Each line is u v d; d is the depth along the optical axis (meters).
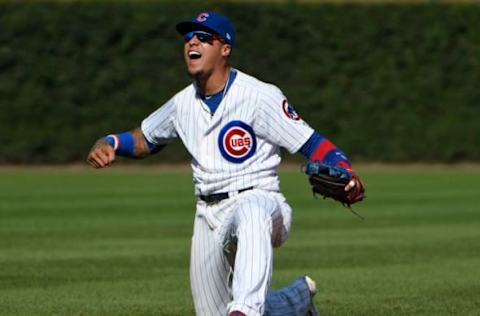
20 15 95.69
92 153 21.33
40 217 54.22
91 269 36.19
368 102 97.44
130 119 95.94
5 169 93.69
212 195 20.27
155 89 96.00
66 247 42.41
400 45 97.94
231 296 20.95
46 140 95.94
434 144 97.31
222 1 96.19
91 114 96.19
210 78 20.11
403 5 98.12
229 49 20.12
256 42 96.56
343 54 97.44
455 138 97.44
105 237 45.88
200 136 20.30
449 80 98.00
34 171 91.50
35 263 37.75
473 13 97.94
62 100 96.06
